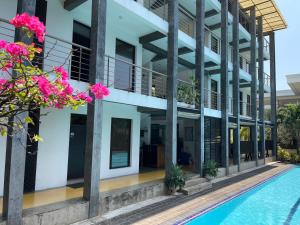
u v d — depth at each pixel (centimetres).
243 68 2225
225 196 1001
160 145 1338
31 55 294
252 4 1900
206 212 816
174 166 966
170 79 1018
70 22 867
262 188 1220
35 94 276
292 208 918
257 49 2114
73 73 876
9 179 515
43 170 779
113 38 1020
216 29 1677
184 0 1348
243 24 2019
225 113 1426
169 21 1041
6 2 712
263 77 2086
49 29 808
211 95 1745
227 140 1423
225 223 764
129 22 984
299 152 2306
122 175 1045
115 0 813
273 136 2272
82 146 924
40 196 696
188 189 985
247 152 1836
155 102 970
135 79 1105
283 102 3497
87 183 676
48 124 794
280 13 2022
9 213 510
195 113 1176
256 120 1866
